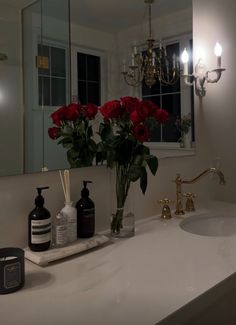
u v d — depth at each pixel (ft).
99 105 4.22
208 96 5.88
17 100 3.40
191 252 3.37
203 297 2.48
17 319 2.18
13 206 3.41
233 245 3.57
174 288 2.57
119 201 3.93
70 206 3.53
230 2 5.87
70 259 3.22
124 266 3.03
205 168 5.98
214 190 6.21
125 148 3.76
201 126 5.82
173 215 5.00
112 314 2.22
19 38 3.40
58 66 3.78
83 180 4.03
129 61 4.65
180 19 5.36
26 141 3.48
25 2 3.44
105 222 4.31
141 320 2.14
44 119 3.63
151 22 4.93
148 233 4.07
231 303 2.98
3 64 3.28
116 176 3.99
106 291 2.54
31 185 3.54
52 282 2.72
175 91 5.32
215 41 5.89
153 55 4.98
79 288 2.60
